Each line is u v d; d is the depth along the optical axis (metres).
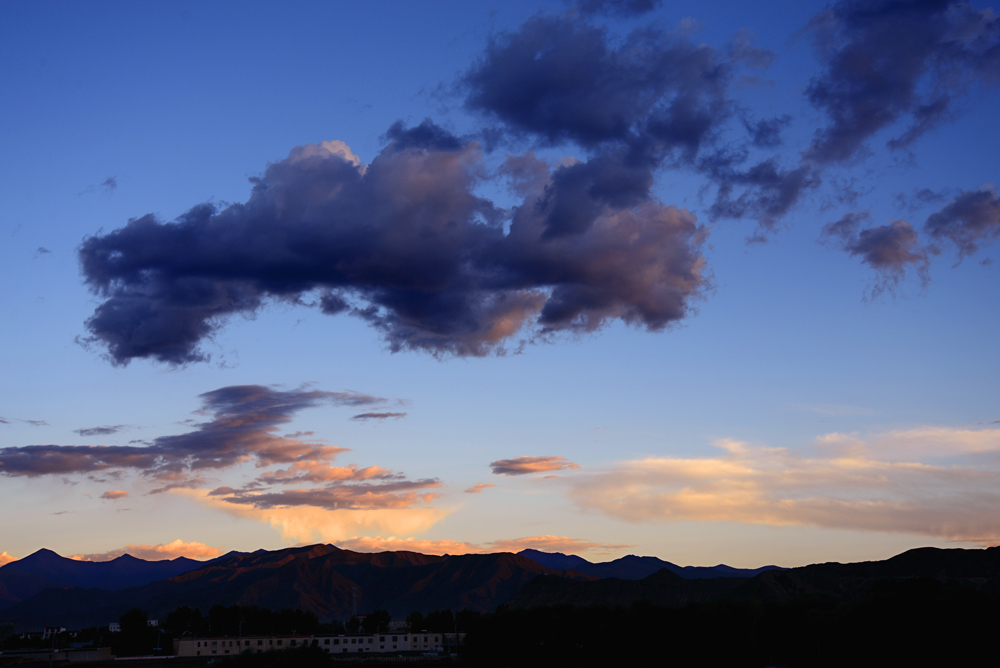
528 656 171.38
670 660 150.88
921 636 116.25
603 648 156.62
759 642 150.75
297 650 168.50
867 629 125.19
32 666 184.00
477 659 177.88
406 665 173.50
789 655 146.12
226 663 167.00
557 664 168.12
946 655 113.56
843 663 129.50
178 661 198.62
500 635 173.50
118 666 181.50
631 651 154.12
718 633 148.25
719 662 147.62
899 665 117.62
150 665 181.88
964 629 114.12
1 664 188.62
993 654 111.56
